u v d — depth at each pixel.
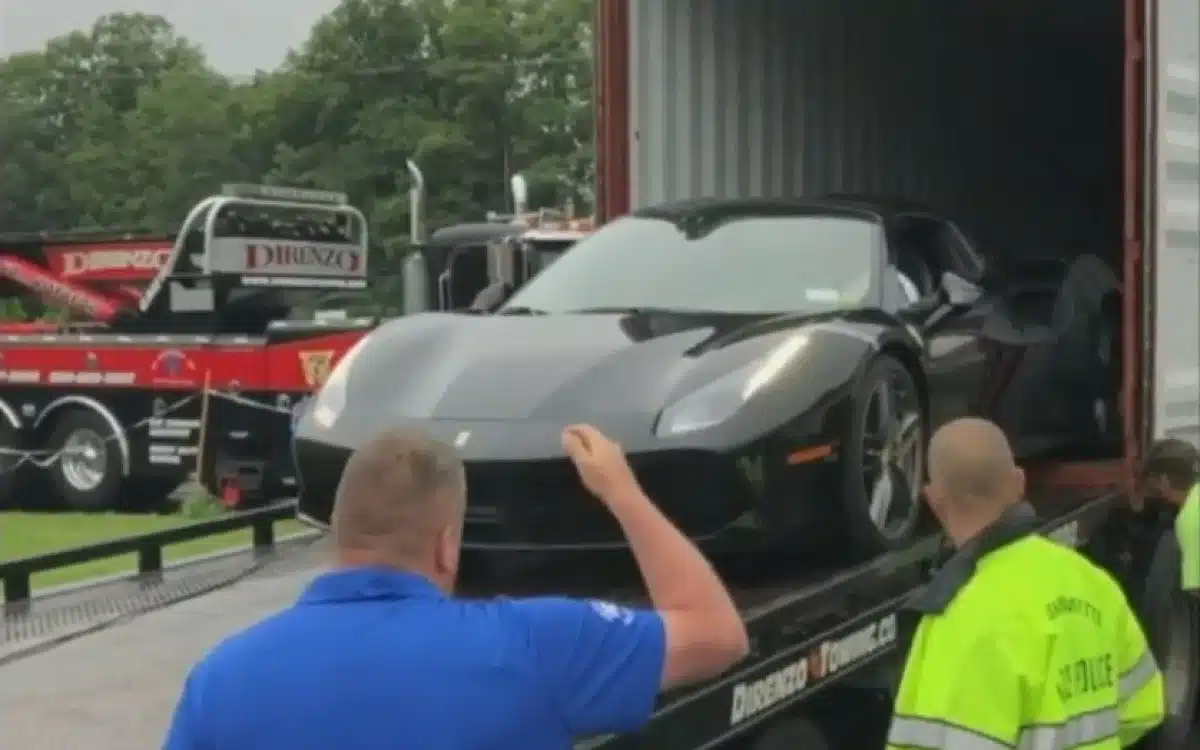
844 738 4.63
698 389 4.53
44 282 16.06
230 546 9.22
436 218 58.75
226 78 68.44
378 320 14.22
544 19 61.78
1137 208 6.14
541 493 4.36
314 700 2.08
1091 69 11.41
